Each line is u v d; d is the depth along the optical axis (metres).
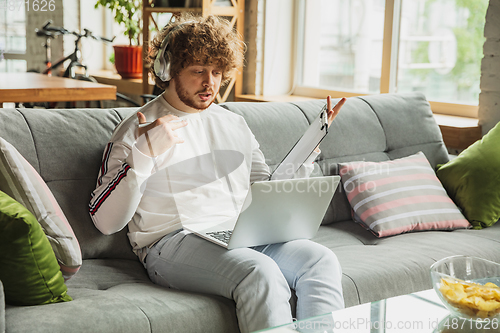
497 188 2.12
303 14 3.97
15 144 1.54
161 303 1.29
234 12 3.71
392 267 1.63
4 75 3.78
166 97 1.63
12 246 1.14
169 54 1.54
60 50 5.47
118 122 1.76
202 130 1.64
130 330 1.17
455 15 3.10
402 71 3.41
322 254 1.44
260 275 1.31
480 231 2.04
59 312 1.17
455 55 3.13
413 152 2.39
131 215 1.45
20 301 1.21
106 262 1.61
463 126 2.74
